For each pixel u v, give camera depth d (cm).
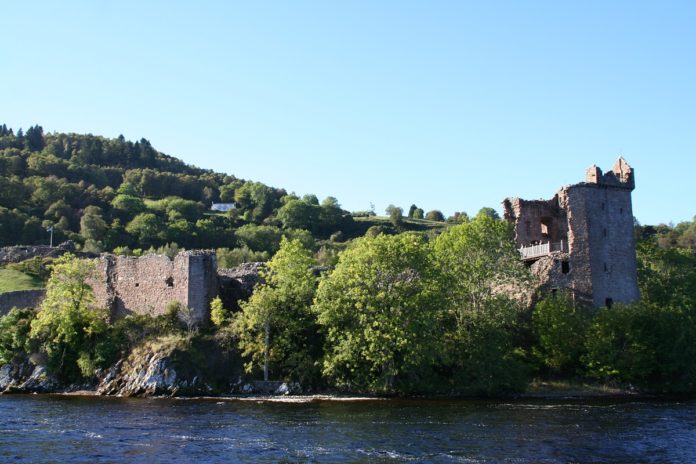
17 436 4419
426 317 7094
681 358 7938
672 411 5966
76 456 3859
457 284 7869
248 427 4853
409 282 7438
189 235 18275
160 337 7419
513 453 4069
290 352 7519
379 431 4728
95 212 18150
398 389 7088
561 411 5900
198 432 4631
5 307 8569
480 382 7188
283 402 6384
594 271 9275
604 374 7781
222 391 7031
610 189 9681
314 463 3766
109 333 7625
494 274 8388
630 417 5541
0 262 11462
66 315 7550
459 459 3897
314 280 8025
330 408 5950
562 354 7919
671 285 10294
